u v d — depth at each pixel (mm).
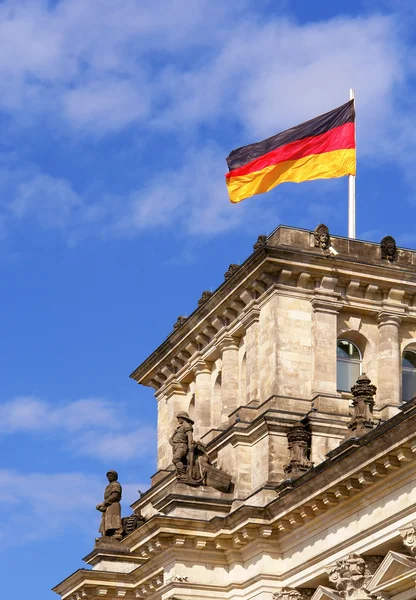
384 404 95500
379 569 78312
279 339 94250
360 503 80688
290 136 101875
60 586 103062
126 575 100000
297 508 85000
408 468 76375
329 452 84688
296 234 96938
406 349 99688
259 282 96375
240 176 101125
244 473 92562
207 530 90062
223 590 90250
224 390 99688
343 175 101938
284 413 92188
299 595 86562
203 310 101938
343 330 96875
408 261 98938
